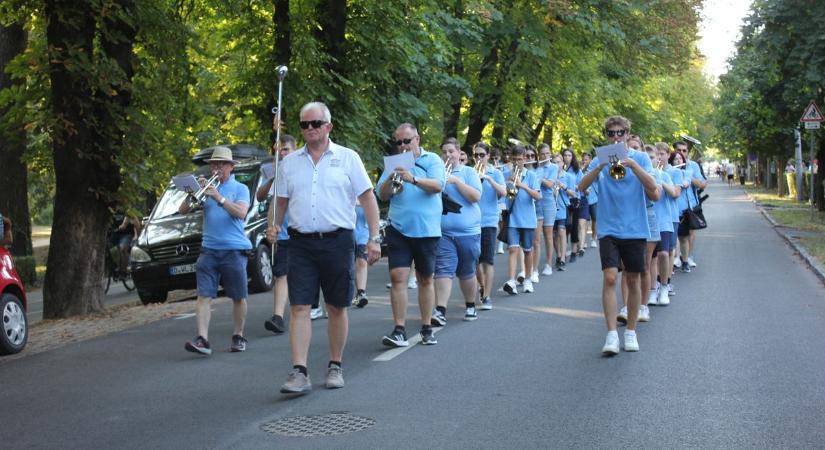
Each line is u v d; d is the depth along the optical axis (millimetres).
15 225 23422
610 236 8672
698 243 22734
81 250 13453
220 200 9031
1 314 9578
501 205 13438
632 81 33281
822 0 24469
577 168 18625
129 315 12766
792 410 6539
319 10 20594
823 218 31438
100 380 8070
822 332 9859
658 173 11867
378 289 15195
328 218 7262
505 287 13500
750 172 94938
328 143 7398
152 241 15531
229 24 20281
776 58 25594
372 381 7684
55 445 6031
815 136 33062
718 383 7422
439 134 25734
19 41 21500
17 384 8008
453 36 24344
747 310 11562
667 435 5945
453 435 6000
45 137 14164
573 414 6488
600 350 8953
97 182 13531
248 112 21203
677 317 11039
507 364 8289
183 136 17141
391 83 22125
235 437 6086
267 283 15609
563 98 32062
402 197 9180
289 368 8422
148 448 5895
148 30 14352
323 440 5961
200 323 9156
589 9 27250
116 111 13430
